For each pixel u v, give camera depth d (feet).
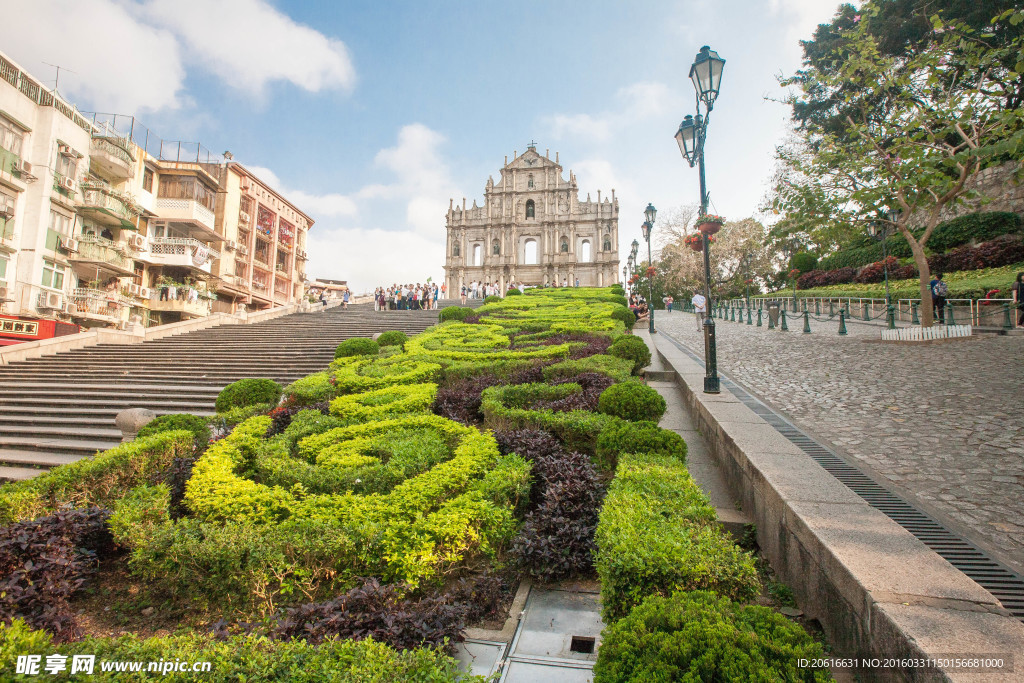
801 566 13.24
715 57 30.37
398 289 105.91
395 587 13.34
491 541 15.74
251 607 13.99
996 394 27.84
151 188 95.25
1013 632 8.66
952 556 12.43
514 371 36.27
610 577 11.61
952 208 47.39
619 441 19.83
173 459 22.95
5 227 66.03
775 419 25.43
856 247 108.99
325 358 50.49
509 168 218.59
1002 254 69.87
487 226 217.97
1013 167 77.71
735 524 17.44
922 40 69.51
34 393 39.52
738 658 7.92
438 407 29.99
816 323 74.08
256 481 21.94
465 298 123.85
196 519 16.69
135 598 15.39
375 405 28.96
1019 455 19.39
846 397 29.73
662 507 14.11
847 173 48.29
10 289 65.98
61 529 15.43
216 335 63.93
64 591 14.24
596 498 17.63
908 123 43.34
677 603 9.58
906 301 66.90
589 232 212.23
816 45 88.69
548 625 13.51
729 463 20.85
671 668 7.94
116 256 81.00
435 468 18.71
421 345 46.83
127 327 63.05
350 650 9.86
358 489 18.30
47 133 70.85
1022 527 14.11
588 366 32.73
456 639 12.28
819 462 19.07
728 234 150.41
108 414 35.42
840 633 11.07
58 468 20.35
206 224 101.04
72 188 75.10
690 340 62.28
